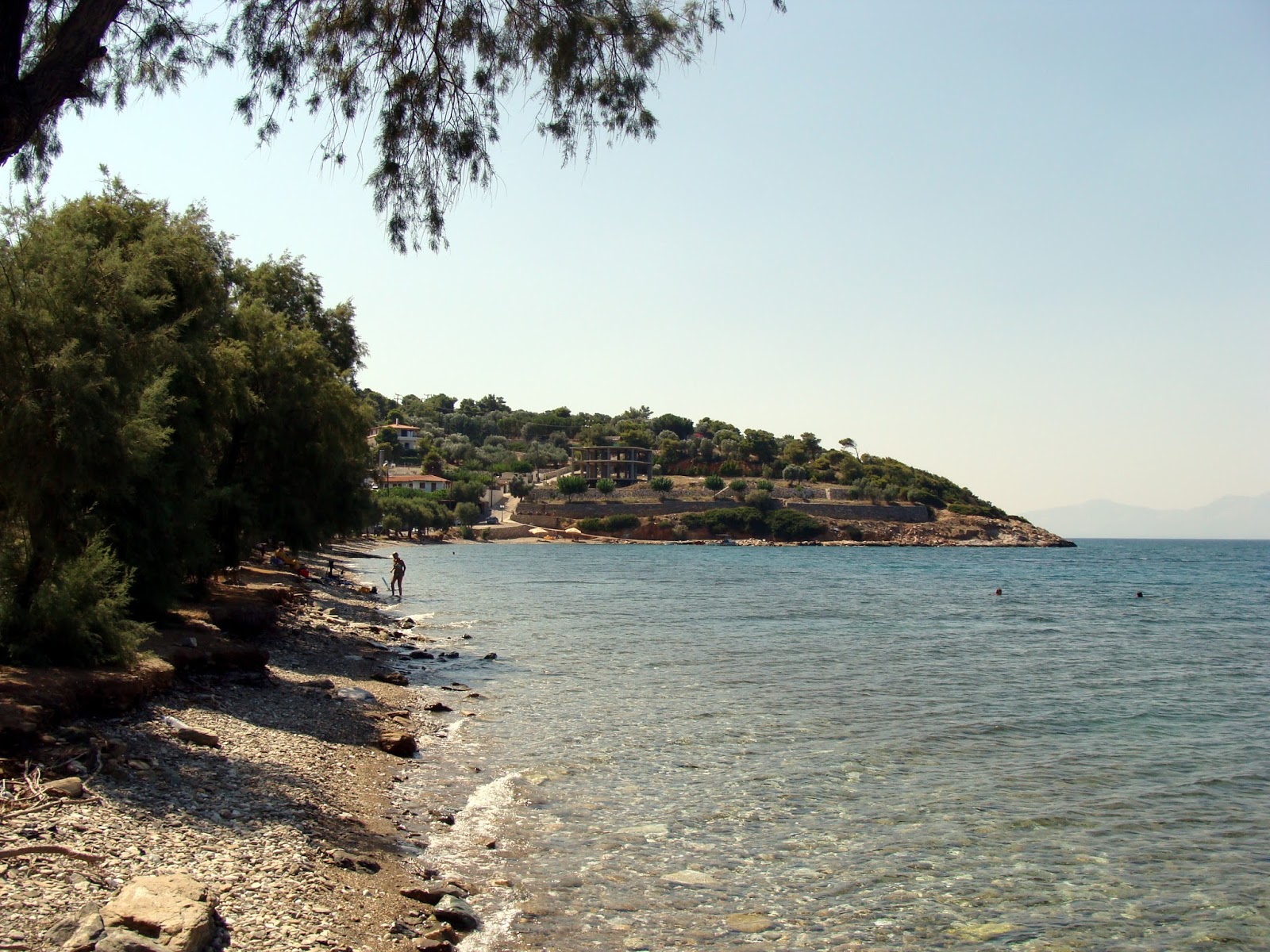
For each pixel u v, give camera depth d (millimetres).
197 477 21359
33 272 13125
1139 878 11562
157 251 20547
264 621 27188
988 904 10672
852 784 15734
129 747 12664
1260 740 19766
